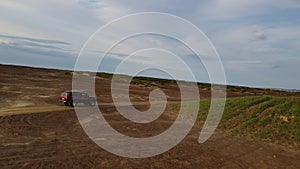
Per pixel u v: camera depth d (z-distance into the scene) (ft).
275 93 256.93
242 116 81.61
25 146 51.78
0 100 122.83
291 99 85.76
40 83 184.24
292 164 50.16
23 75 218.18
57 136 61.41
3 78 187.52
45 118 81.30
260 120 75.87
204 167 46.39
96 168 42.88
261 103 87.56
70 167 42.34
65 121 79.30
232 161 50.29
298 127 68.80
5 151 47.85
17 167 40.65
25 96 135.44
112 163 45.78
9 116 80.28
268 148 59.88
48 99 132.87
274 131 69.41
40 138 58.70
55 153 48.70
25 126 69.41
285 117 74.38
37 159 44.86
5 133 61.05
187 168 45.52
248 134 70.38
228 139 66.64
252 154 55.16
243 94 214.07
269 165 49.08
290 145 62.49
